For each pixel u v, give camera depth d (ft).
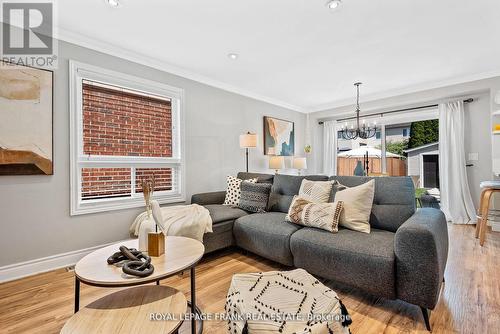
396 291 5.08
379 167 16.97
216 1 6.41
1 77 6.75
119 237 9.02
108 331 3.17
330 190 7.73
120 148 9.44
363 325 4.88
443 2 6.51
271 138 15.83
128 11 6.79
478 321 4.90
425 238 4.72
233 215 8.89
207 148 12.13
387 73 11.62
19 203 7.03
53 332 4.75
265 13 6.95
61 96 7.74
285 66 10.73
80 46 8.15
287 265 7.18
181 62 10.23
